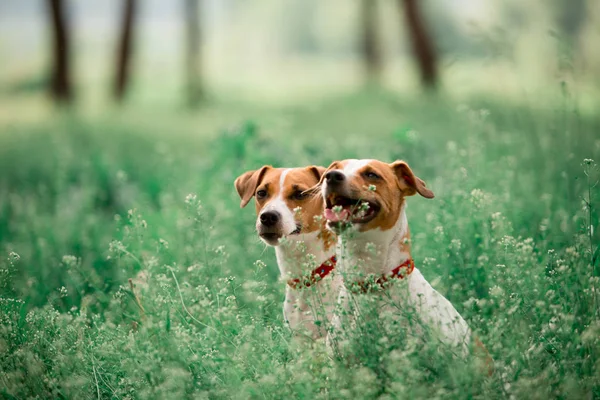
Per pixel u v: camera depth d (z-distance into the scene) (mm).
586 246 7535
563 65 11570
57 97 38969
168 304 7293
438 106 27578
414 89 36906
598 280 6887
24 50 72938
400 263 7438
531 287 7336
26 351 7141
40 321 7742
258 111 34938
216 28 80312
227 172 13625
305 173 8727
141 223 8688
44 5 39500
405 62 64812
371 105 32094
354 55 82375
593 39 29312
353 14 75938
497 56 13422
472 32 13289
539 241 8938
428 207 11039
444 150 17203
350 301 6992
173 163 18688
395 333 6539
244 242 10828
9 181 19625
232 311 7238
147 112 36281
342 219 7020
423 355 6418
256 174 9039
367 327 6566
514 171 11633
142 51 75375
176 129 29000
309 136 23516
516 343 6445
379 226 7328
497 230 8688
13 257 8484
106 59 73938
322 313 7129
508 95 16281
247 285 7387
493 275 7898
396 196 7496
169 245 10492
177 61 71562
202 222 8969
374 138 21938
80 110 36281
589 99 24422
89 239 12453
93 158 18750
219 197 12742
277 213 8297
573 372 6301
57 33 38875
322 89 44625
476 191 8984
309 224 8383
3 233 13828
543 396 6039
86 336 7742
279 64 75562
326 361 6727
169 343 6785
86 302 8578
